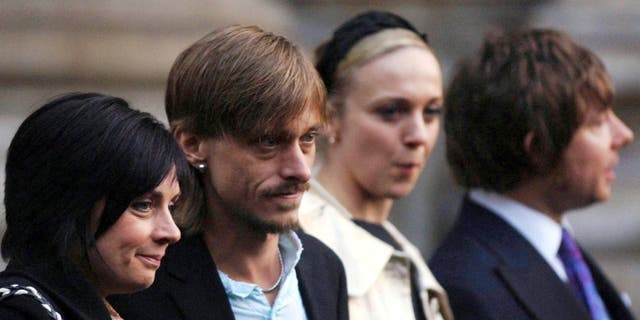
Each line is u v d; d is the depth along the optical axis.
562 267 11.66
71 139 7.33
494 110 11.54
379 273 9.84
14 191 7.39
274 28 18.58
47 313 7.11
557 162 11.47
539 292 11.09
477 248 11.31
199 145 8.30
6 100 17.61
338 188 10.53
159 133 7.56
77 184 7.30
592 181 11.55
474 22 20.00
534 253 11.33
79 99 7.48
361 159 10.43
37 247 7.32
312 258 8.82
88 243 7.31
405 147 10.36
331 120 10.52
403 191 10.43
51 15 17.34
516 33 11.77
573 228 25.91
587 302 11.60
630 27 23.14
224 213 8.41
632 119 24.34
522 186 11.58
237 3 17.91
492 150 11.57
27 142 7.39
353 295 9.70
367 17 10.63
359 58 10.43
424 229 20.97
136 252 7.42
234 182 8.21
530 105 11.39
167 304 8.26
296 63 8.20
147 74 17.48
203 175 8.41
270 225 8.23
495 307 10.90
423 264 10.56
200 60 8.22
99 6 17.39
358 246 9.90
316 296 8.67
